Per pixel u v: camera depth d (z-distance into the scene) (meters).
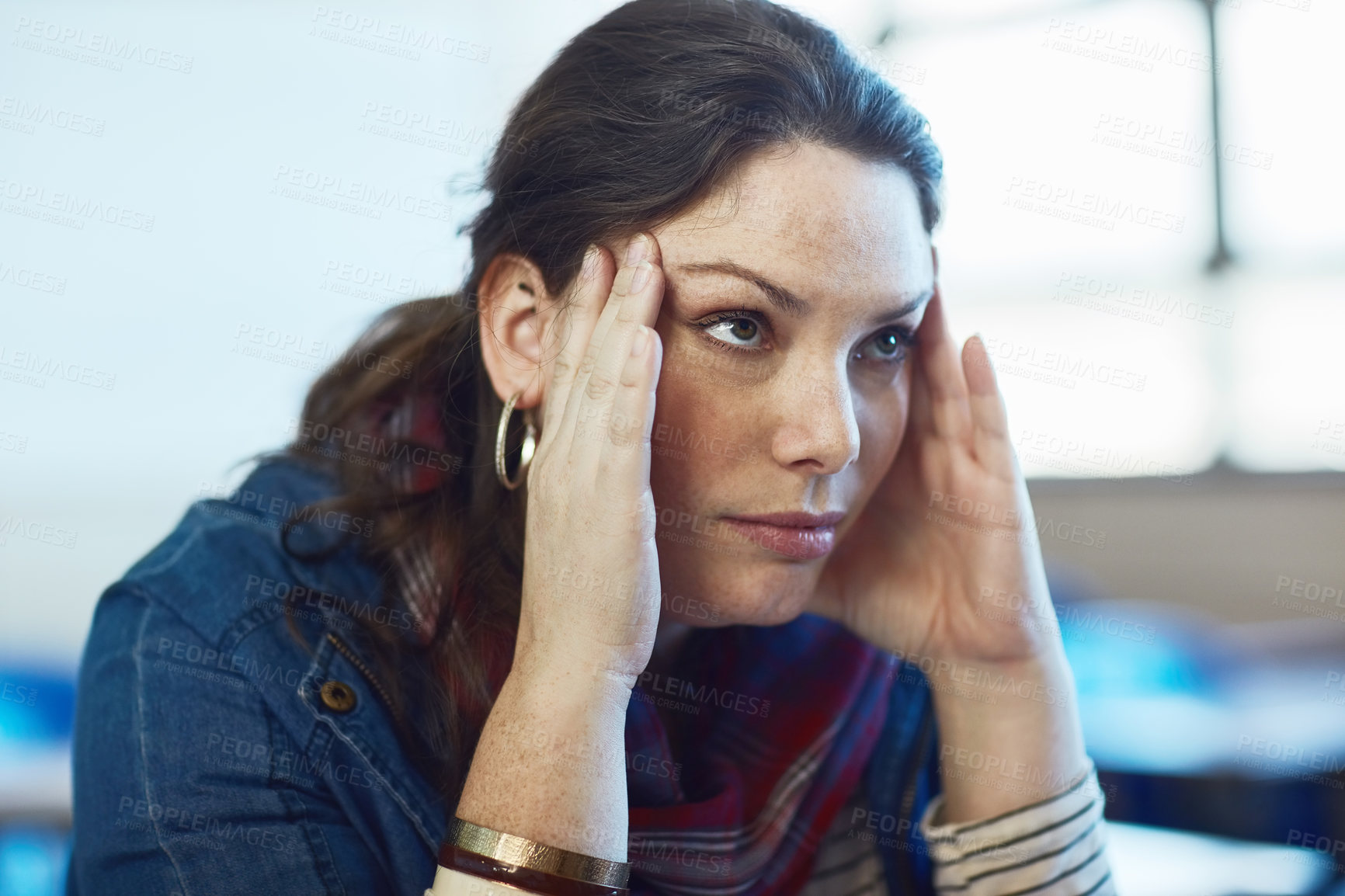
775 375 0.80
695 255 0.78
